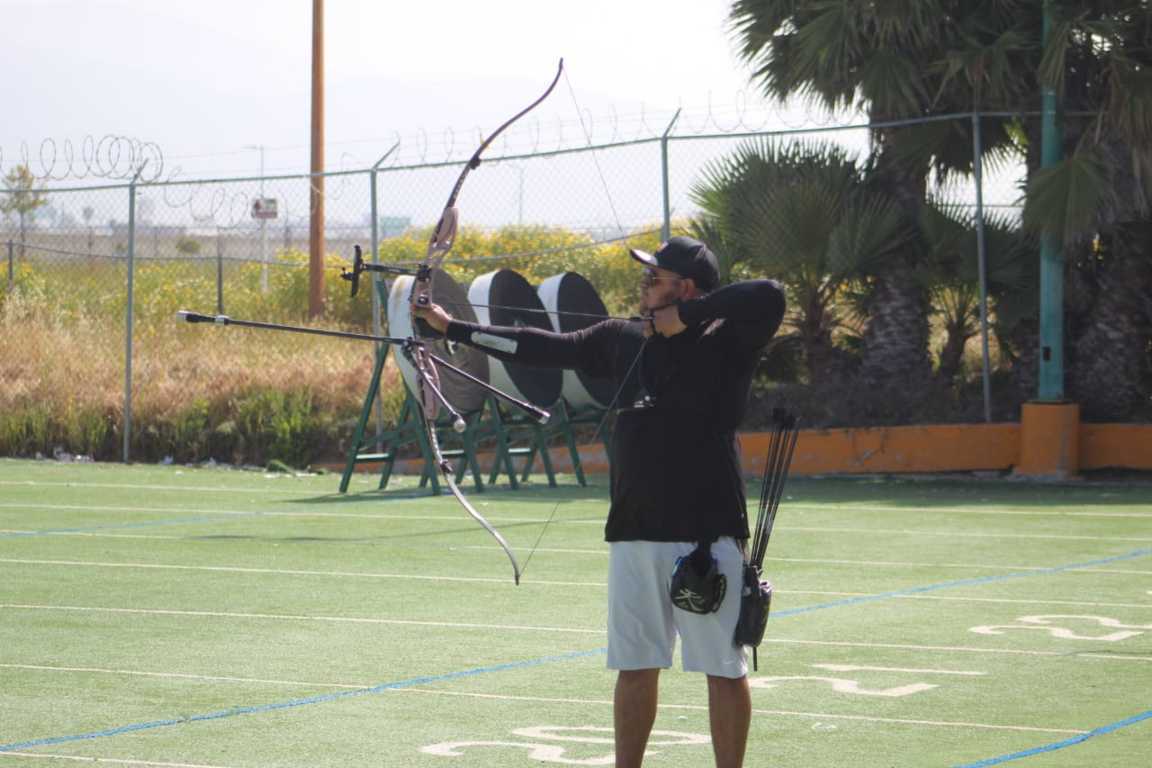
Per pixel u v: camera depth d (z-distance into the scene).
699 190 21.72
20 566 12.45
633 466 5.70
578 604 10.66
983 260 19.22
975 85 19.56
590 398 19.52
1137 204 18.97
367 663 8.62
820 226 20.88
